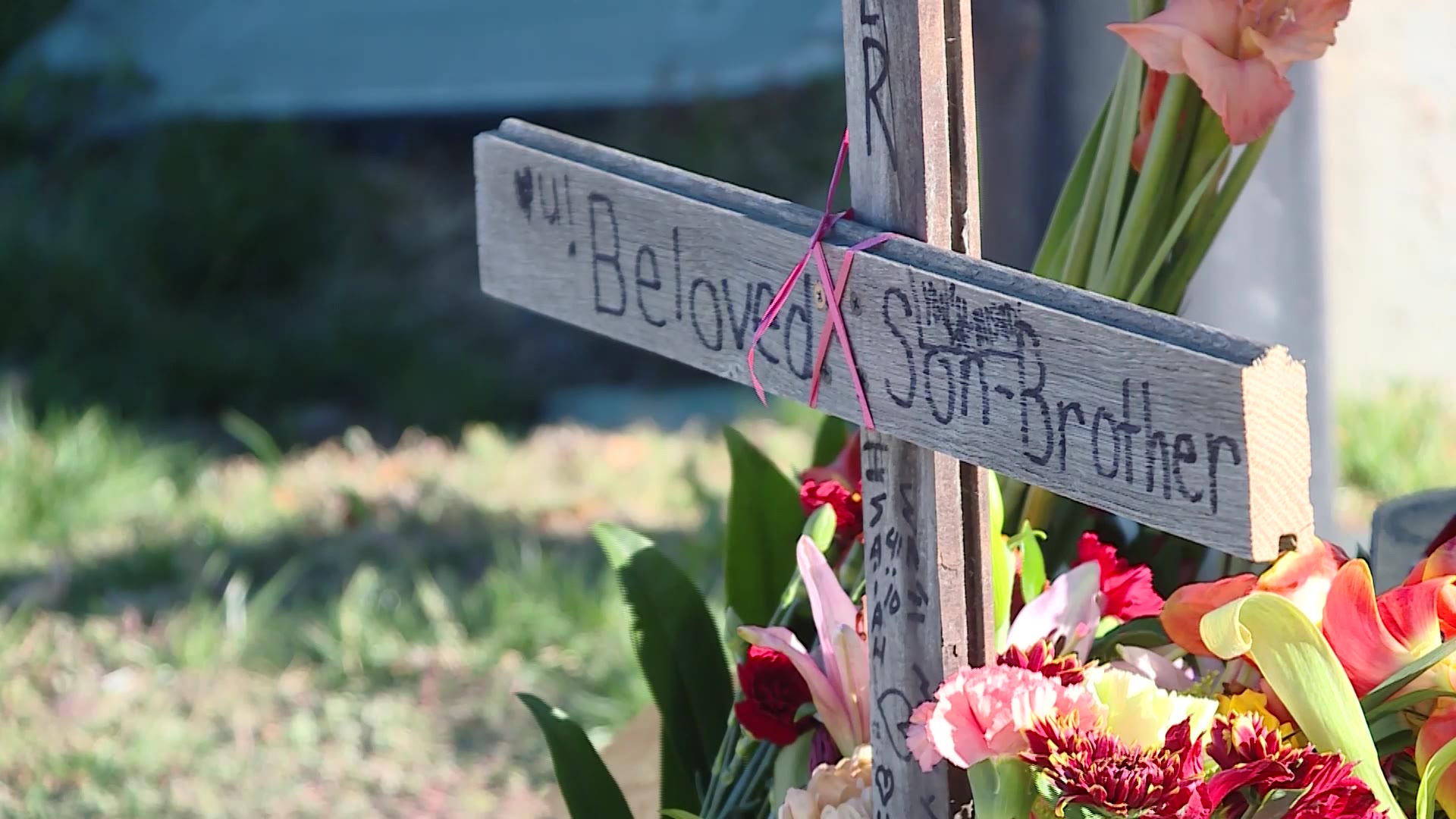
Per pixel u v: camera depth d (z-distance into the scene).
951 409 0.73
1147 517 0.66
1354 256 3.78
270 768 2.67
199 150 6.12
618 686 2.72
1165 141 0.96
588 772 1.05
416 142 6.61
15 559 3.51
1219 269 1.42
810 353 0.80
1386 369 3.80
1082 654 0.86
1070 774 0.67
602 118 6.52
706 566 3.10
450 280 5.75
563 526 3.59
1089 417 0.68
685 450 4.12
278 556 3.47
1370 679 0.75
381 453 4.43
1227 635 0.71
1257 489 0.62
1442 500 0.94
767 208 0.82
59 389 4.79
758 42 6.80
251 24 7.32
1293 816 0.68
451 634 3.06
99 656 3.04
